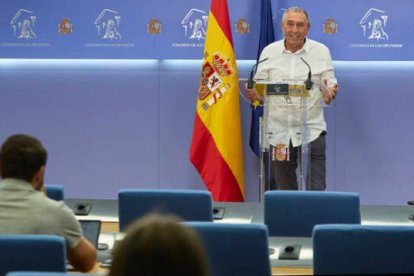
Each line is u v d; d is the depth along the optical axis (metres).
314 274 4.06
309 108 8.23
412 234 3.98
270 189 7.88
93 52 9.55
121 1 9.48
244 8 9.37
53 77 9.74
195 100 9.64
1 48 9.62
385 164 9.48
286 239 5.16
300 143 7.61
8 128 9.82
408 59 9.20
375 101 9.42
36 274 2.95
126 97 9.73
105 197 9.81
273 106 7.56
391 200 9.51
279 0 9.27
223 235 3.94
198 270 2.02
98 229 4.86
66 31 9.55
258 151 9.20
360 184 9.52
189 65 9.64
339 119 9.48
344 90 9.44
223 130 8.91
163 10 9.46
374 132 9.45
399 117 9.41
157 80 9.68
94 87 9.74
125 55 9.54
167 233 2.03
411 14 9.16
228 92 8.91
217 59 8.90
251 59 9.40
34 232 4.10
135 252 2.00
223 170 8.96
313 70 8.35
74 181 9.82
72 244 4.18
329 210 5.23
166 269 1.99
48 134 9.80
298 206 5.24
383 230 3.99
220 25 8.92
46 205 4.14
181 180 9.72
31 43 9.59
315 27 9.27
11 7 9.55
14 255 3.65
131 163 9.77
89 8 9.52
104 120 9.76
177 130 9.69
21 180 4.18
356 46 9.25
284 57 8.39
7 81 9.78
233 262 3.96
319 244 4.03
